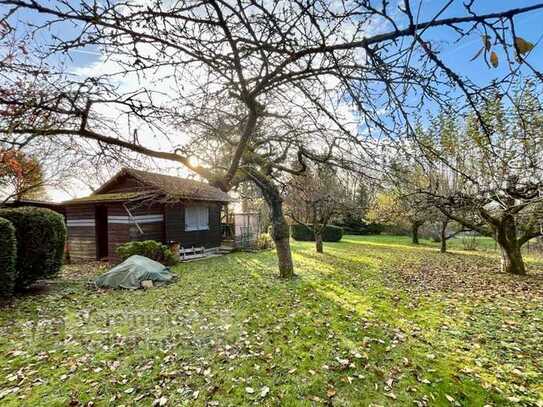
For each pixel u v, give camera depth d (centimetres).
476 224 1023
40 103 159
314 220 1493
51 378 337
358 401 297
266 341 429
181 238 1306
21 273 689
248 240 1648
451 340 432
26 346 416
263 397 305
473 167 555
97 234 1266
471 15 104
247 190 1127
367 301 630
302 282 807
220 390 316
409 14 112
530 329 475
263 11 134
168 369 355
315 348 407
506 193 318
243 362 371
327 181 771
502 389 313
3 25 127
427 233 2245
